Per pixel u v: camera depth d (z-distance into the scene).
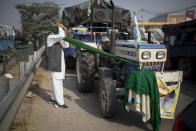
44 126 3.43
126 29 6.96
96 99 5.00
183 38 8.58
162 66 3.62
